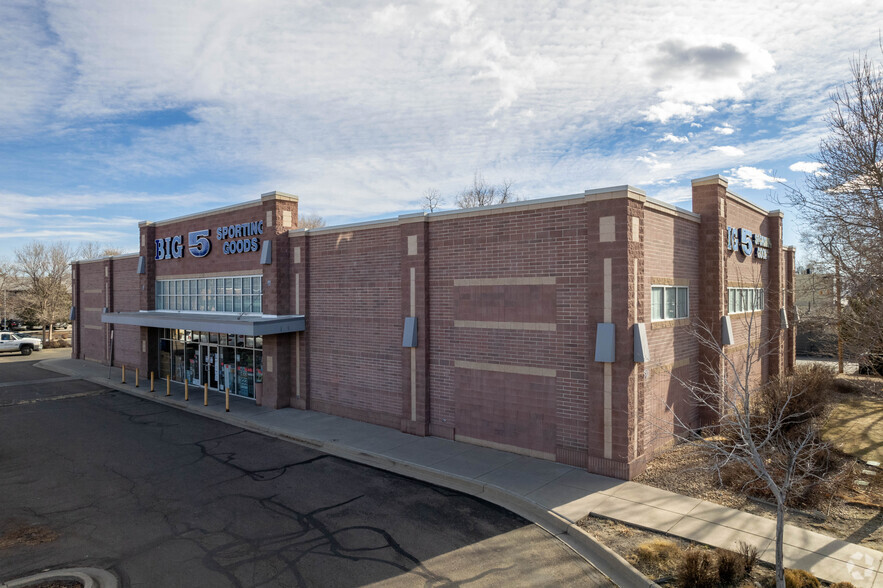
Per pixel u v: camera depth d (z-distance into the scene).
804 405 16.52
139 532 10.45
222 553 9.55
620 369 12.70
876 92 17.56
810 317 21.66
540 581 8.58
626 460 12.62
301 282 20.86
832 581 8.09
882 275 16.77
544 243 14.12
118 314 28.75
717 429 16.55
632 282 12.77
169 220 27.98
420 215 16.61
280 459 15.04
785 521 10.27
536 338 14.30
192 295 26.59
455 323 16.08
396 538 10.11
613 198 12.77
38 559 9.38
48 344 52.69
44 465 14.66
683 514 10.66
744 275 21.00
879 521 10.26
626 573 8.65
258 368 22.69
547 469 13.48
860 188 18.20
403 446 15.65
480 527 10.59
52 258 58.56
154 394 24.62
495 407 15.21
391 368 17.84
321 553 9.53
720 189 17.03
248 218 22.77
